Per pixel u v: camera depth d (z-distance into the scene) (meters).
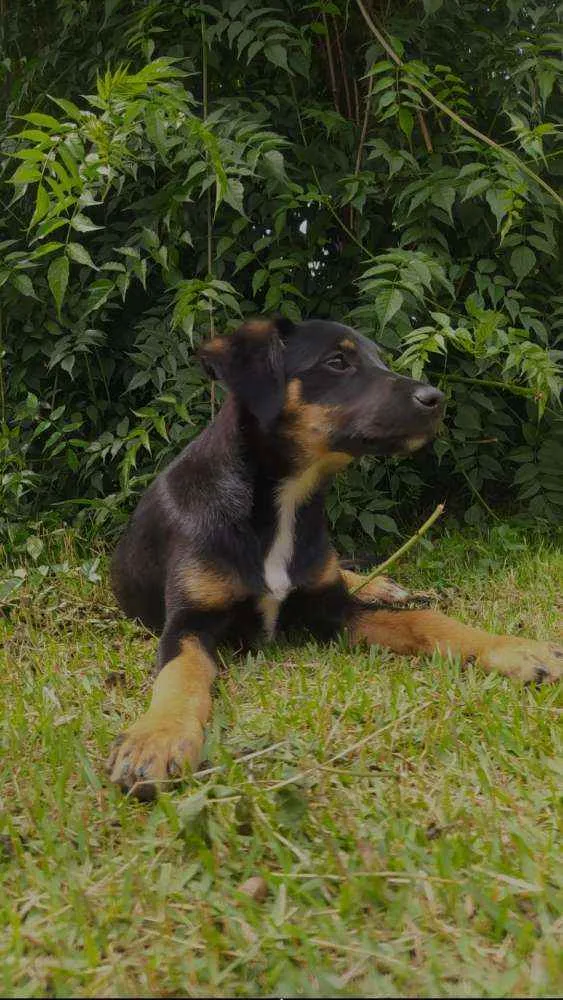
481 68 1.72
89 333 1.69
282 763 1.09
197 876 0.97
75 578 1.60
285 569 1.37
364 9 1.62
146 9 1.63
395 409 1.33
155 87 1.46
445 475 1.90
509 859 0.97
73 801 1.06
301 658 1.34
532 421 1.78
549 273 1.78
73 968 0.86
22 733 1.16
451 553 1.71
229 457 1.37
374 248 1.78
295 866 0.96
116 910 0.93
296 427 1.35
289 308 1.67
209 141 1.47
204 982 0.86
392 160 1.60
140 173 1.74
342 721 1.16
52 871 0.97
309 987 0.83
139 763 1.07
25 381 1.78
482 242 1.74
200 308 1.56
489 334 1.53
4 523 1.70
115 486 1.80
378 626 1.37
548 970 0.83
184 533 1.37
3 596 1.53
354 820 1.01
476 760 1.09
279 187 1.69
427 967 0.86
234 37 1.63
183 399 1.65
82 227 1.44
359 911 0.93
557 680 1.24
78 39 1.81
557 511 1.79
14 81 1.86
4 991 0.83
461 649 1.31
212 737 1.12
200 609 1.34
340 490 1.72
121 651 1.41
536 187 1.68
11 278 1.63
